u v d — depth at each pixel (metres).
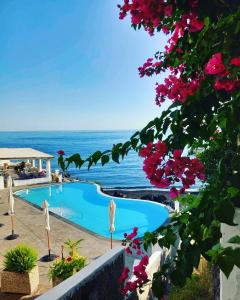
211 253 1.56
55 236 12.65
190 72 2.72
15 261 8.02
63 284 4.71
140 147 2.54
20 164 34.03
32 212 17.12
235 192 1.80
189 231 1.84
